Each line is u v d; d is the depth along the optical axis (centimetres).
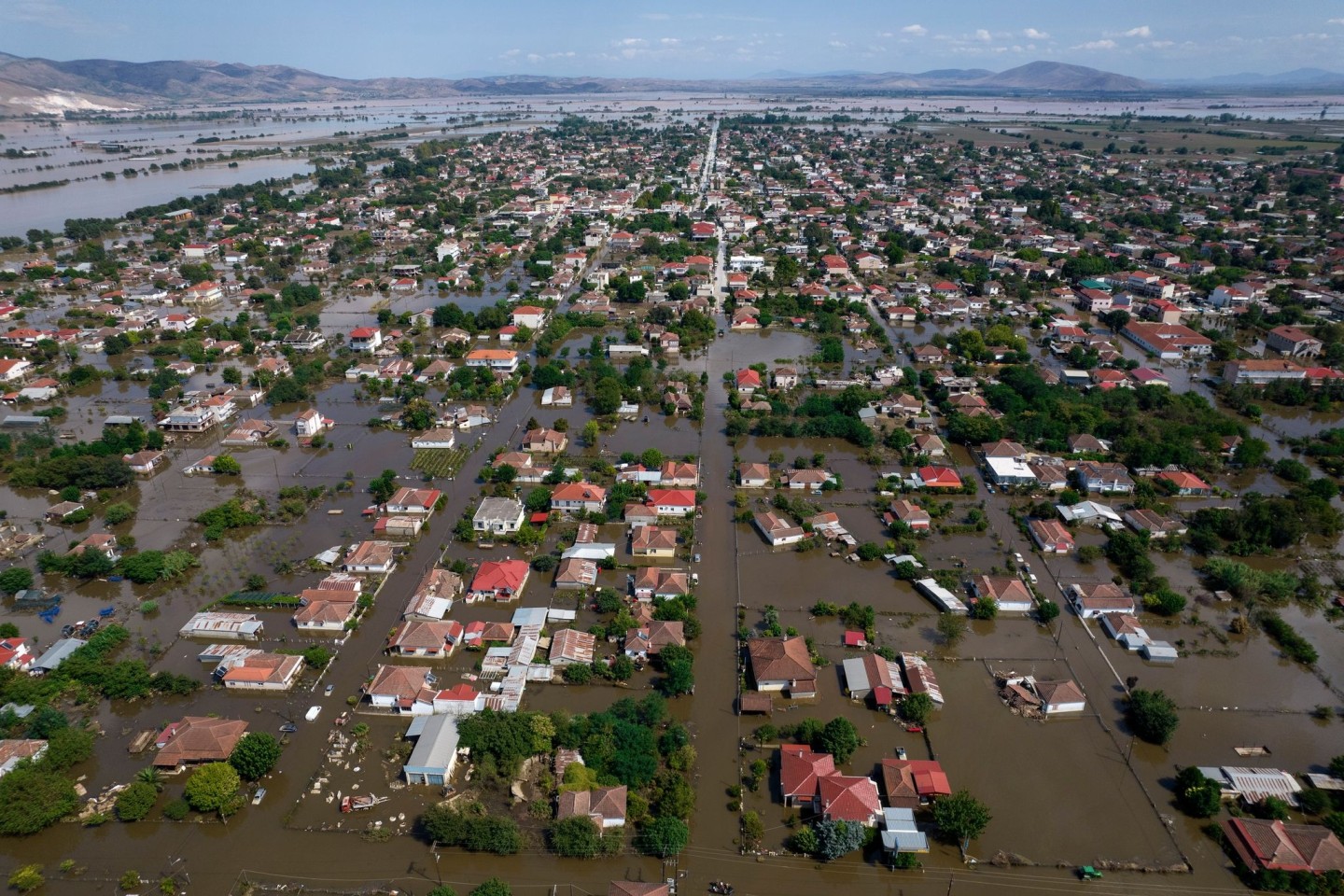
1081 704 8475
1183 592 10581
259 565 11075
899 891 6644
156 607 10175
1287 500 11875
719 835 7112
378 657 9275
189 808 7275
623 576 10806
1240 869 6744
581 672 8750
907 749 8038
